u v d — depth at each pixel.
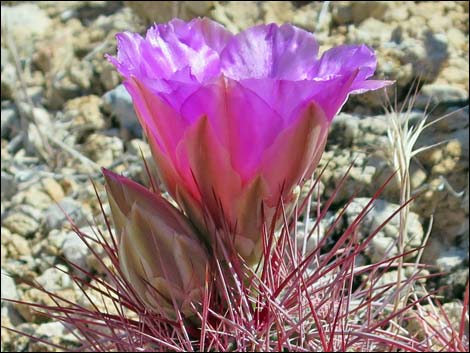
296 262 0.18
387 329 0.24
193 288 0.16
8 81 0.37
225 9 0.36
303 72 0.15
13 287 0.29
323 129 0.15
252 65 0.15
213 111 0.14
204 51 0.15
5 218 0.32
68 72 0.37
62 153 0.34
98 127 0.34
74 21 0.39
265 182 0.15
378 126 0.29
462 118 0.29
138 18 0.38
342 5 0.35
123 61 0.15
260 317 0.17
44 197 0.32
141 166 0.31
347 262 0.18
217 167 0.15
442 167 0.28
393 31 0.33
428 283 0.26
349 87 0.14
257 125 0.14
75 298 0.28
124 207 0.16
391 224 0.27
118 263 0.18
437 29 0.33
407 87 0.31
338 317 0.18
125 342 0.18
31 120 0.35
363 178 0.28
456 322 0.25
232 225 0.16
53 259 0.30
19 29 0.39
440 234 0.28
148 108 0.14
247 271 0.17
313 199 0.28
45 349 0.27
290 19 0.35
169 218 0.16
